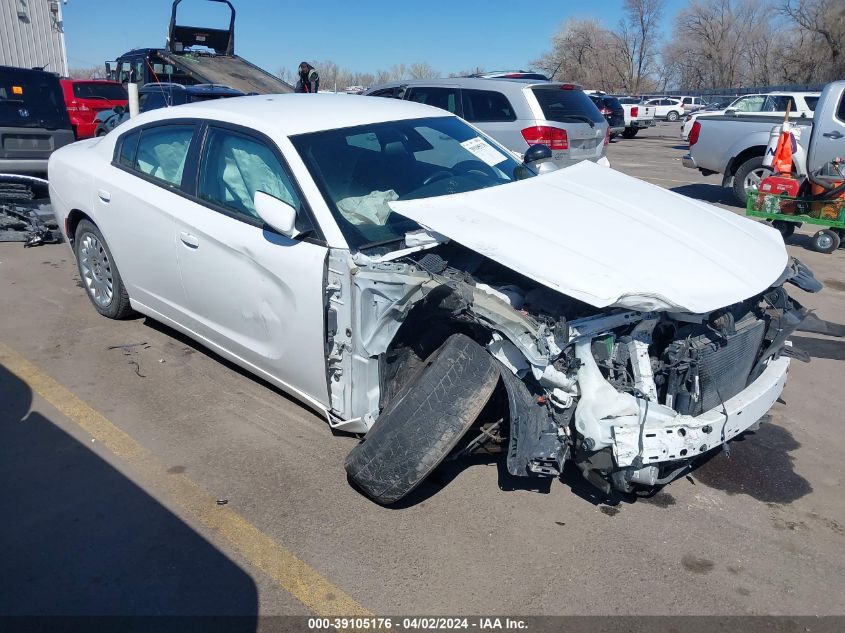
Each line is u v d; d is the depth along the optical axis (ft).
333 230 10.83
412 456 9.58
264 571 9.25
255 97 14.65
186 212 13.11
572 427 9.53
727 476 11.59
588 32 229.25
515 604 8.73
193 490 10.90
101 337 16.55
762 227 12.69
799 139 30.94
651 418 9.19
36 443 12.15
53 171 17.37
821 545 9.92
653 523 10.32
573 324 9.45
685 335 10.03
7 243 25.07
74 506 10.48
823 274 23.68
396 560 9.46
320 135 12.32
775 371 11.22
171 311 14.58
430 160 13.23
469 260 11.18
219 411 13.28
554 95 28.43
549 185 12.60
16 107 29.07
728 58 215.51
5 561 9.34
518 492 11.01
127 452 11.91
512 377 9.36
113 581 9.04
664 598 8.86
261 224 11.78
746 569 9.41
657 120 140.56
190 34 33.76
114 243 15.47
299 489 10.97
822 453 12.34
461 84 29.78
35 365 15.07
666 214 11.73
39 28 64.34
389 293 9.87
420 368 10.41
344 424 11.03
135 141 15.17
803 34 181.98
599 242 10.37
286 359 11.77
